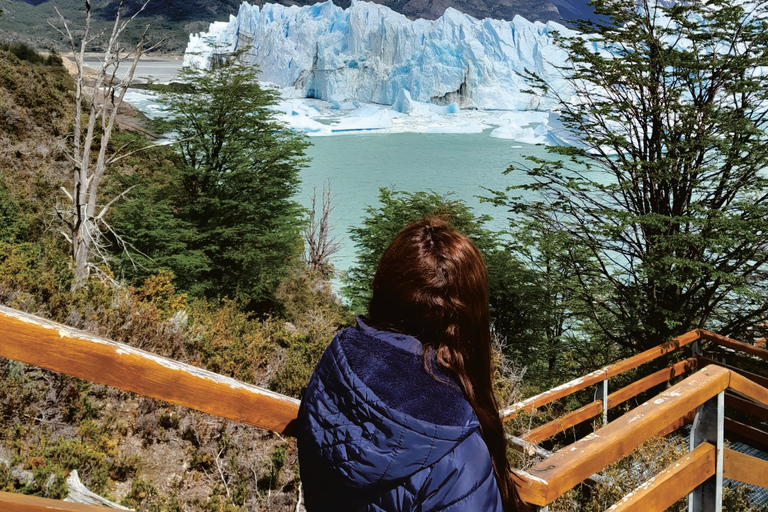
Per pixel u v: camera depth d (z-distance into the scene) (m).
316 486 1.01
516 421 6.09
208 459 6.68
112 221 18.00
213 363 8.64
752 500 5.12
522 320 16.36
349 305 20.62
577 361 15.20
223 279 20.12
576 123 14.21
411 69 123.31
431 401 0.93
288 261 22.86
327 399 1.00
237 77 21.22
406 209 19.48
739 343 6.24
